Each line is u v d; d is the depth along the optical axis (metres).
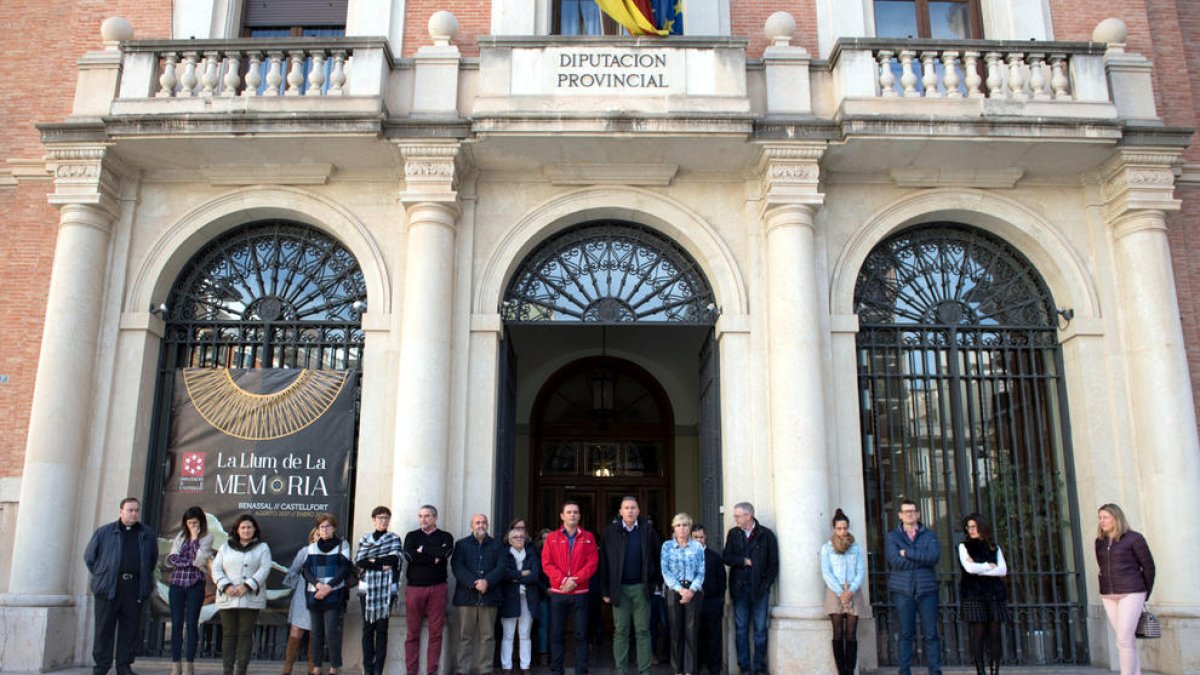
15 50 11.11
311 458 9.61
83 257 9.56
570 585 8.32
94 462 9.41
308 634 8.95
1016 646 9.57
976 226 10.54
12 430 9.87
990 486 10.00
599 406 15.47
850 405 9.67
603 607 13.74
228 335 10.25
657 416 15.55
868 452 9.96
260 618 9.30
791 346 9.24
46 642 8.59
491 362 9.75
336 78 9.64
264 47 9.79
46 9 11.27
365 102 9.41
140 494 9.64
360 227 10.06
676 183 10.23
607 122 9.26
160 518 9.67
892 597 9.46
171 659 9.23
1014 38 10.74
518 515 14.82
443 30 10.06
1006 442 10.12
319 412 9.71
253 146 9.58
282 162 10.00
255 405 9.76
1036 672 9.01
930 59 9.84
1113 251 10.11
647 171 10.09
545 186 10.21
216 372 9.88
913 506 8.21
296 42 9.73
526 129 9.26
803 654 8.44
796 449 8.99
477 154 9.78
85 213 9.63
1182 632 8.67
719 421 9.98
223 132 9.30
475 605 8.41
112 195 9.88
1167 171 9.76
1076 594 9.73
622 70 9.69
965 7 11.36
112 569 8.03
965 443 10.08
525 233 10.06
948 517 9.81
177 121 9.30
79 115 9.67
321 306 10.25
